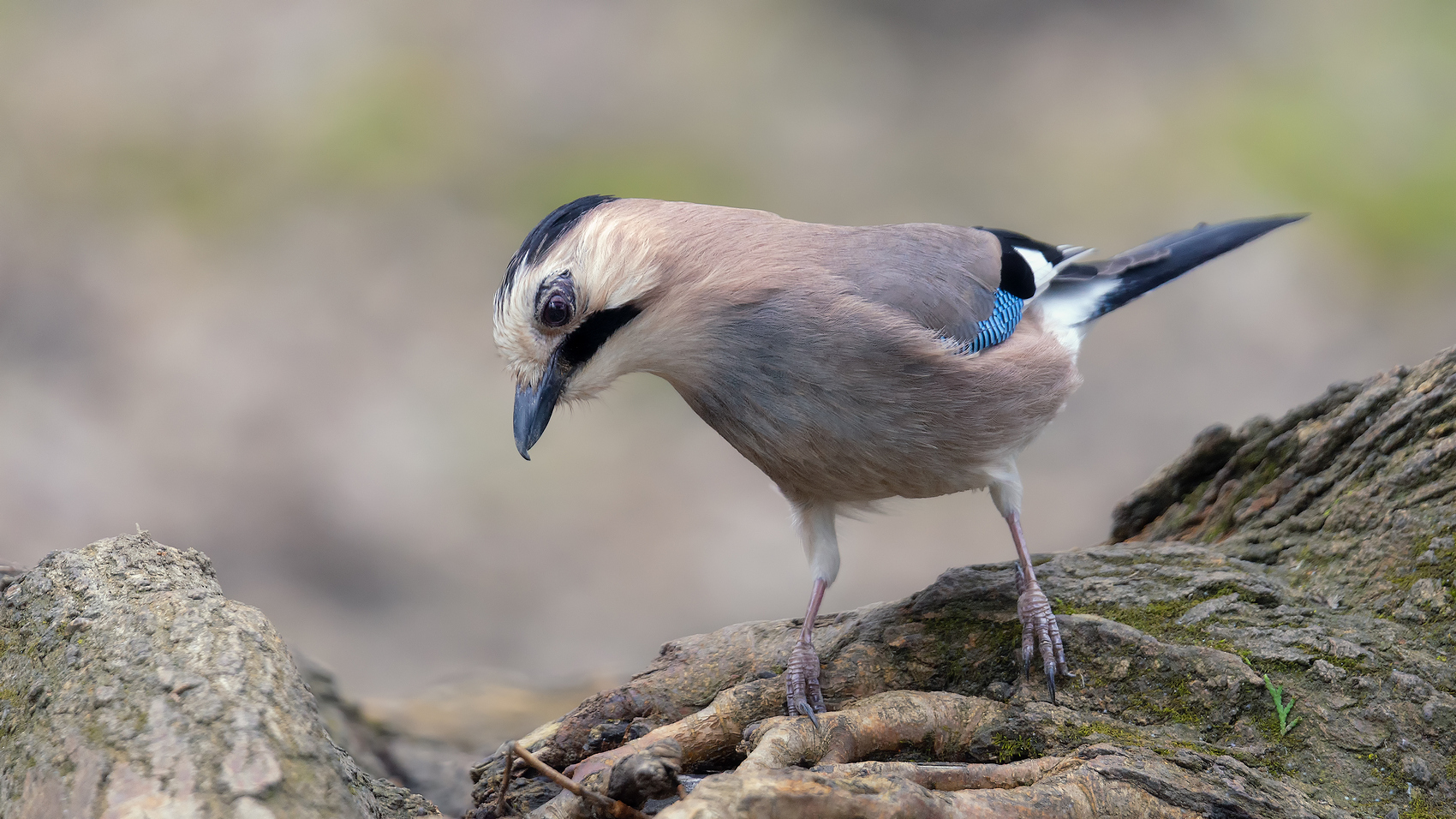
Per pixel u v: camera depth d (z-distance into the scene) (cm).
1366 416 559
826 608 1219
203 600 421
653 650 1183
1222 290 1540
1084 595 533
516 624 1198
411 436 1351
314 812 360
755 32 1962
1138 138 1770
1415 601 496
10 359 1383
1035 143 1783
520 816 452
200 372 1397
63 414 1321
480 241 1602
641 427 1421
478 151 1738
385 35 1884
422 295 1522
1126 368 1448
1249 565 543
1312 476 570
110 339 1427
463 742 772
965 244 594
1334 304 1516
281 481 1296
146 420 1339
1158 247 707
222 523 1248
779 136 1788
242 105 1770
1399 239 1579
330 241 1589
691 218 553
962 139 1792
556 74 1858
